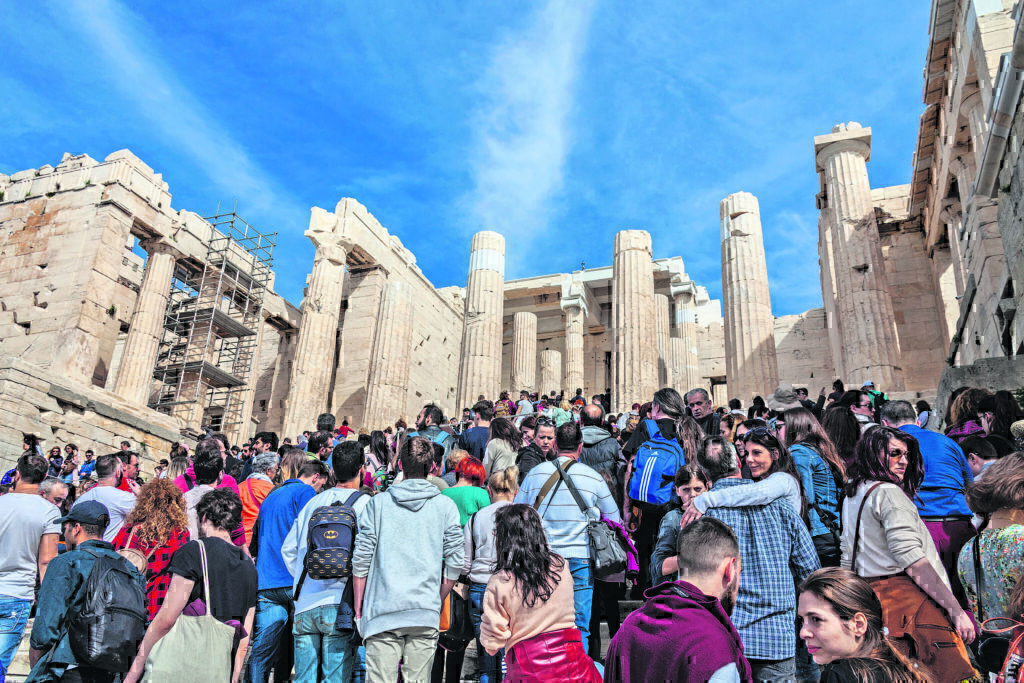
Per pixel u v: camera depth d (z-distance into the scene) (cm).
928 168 2756
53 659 506
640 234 2712
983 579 441
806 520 567
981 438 709
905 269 3045
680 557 380
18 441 2191
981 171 1670
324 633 568
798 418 652
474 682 733
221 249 3391
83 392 2498
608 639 850
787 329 3625
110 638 512
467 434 1193
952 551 576
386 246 3653
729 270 2530
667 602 361
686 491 596
